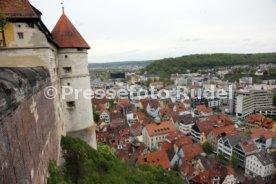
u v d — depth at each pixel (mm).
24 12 25688
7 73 14195
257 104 156000
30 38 26672
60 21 37219
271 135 89375
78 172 30141
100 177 31484
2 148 10805
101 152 40906
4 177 10789
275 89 190750
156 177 45281
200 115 132500
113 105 159500
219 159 80750
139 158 66500
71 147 32531
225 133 90625
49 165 22062
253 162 71688
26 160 14336
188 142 80938
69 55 36312
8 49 26266
